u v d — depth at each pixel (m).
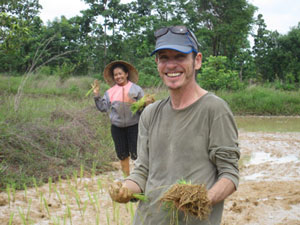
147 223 2.20
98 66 37.91
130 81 5.86
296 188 5.88
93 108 10.56
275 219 4.56
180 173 2.13
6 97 8.94
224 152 2.06
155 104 2.35
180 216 2.05
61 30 36.38
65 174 6.36
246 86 23.27
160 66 2.19
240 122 15.73
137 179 2.33
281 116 18.48
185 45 2.12
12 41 9.52
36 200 5.01
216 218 2.08
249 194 5.55
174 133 2.17
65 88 20.02
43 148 7.15
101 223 4.32
